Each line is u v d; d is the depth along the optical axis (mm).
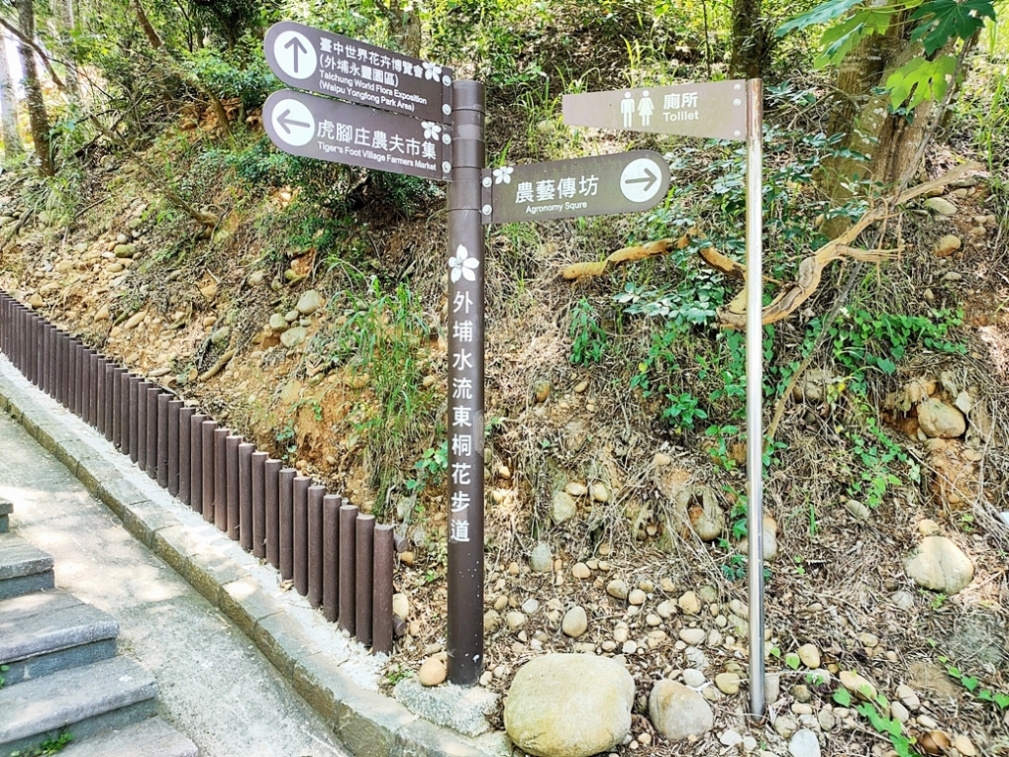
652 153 2330
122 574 3178
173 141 6598
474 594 2514
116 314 5348
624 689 2297
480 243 2541
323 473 3637
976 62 4094
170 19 6035
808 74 4324
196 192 5805
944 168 3834
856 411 3109
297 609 2961
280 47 2070
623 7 5066
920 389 3072
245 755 2326
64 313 5707
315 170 4277
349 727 2418
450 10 5172
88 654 2418
